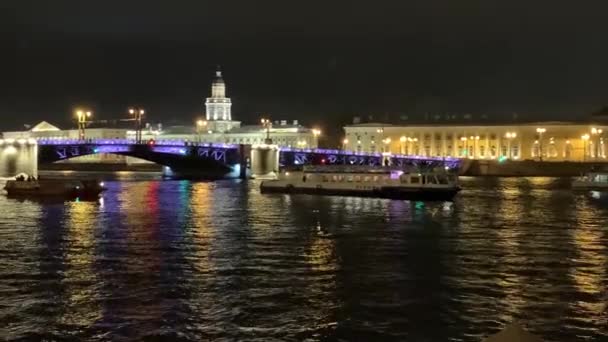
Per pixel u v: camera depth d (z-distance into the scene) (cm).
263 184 10981
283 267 4103
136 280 3731
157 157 17075
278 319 3020
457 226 6181
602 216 7081
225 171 17725
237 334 2833
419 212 7525
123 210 7675
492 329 2900
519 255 4538
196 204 8569
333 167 10869
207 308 3177
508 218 6888
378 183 9838
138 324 2955
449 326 2928
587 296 3403
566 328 2919
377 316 3064
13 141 14500
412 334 2833
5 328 2900
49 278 3781
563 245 4984
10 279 3753
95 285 3609
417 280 3747
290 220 6675
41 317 3042
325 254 4569
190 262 4256
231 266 4122
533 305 3241
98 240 5200
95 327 2912
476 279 3769
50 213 7269
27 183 9431
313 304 3247
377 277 3822
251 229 5919
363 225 6253
